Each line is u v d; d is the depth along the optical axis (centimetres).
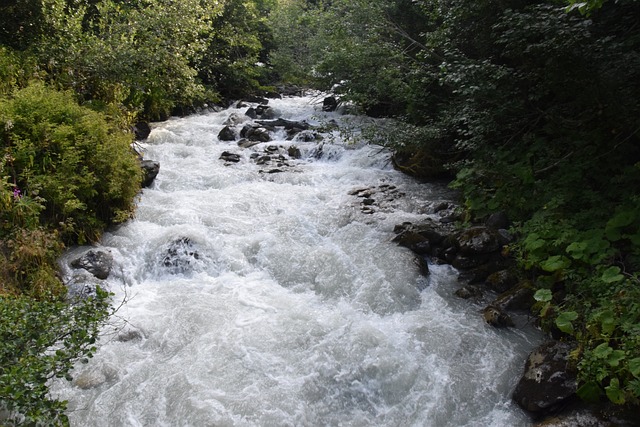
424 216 812
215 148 1179
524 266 627
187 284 646
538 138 769
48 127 708
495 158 765
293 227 769
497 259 658
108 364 492
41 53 977
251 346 518
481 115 770
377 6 1190
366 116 1404
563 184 676
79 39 1064
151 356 509
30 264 594
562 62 612
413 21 1216
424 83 997
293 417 435
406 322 565
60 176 684
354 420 444
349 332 540
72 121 767
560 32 591
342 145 1162
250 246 714
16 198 615
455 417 446
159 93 1314
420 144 937
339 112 1540
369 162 1088
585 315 499
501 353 515
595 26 655
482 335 542
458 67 766
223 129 1258
